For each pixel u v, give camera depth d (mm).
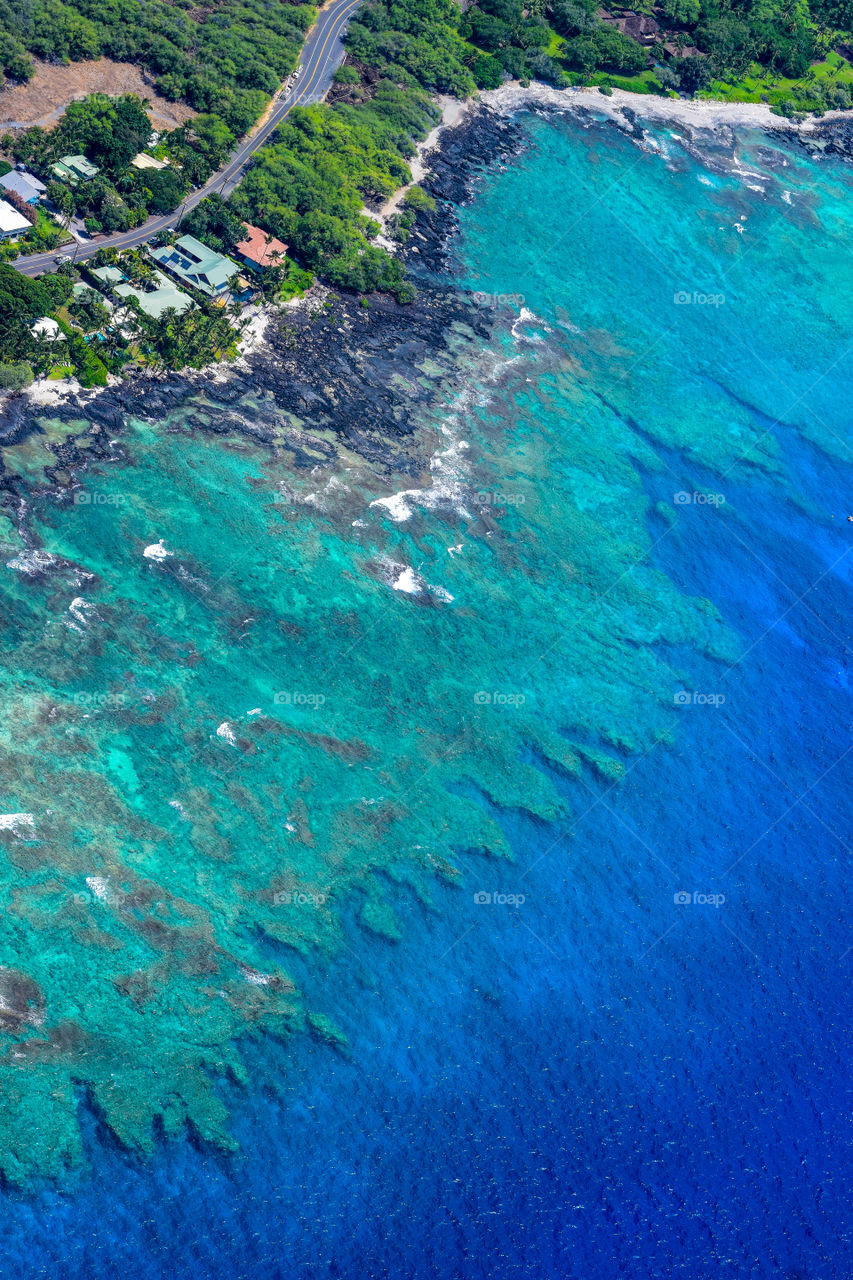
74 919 106625
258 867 115062
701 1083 114125
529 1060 111438
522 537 154000
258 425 151250
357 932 114125
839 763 142250
